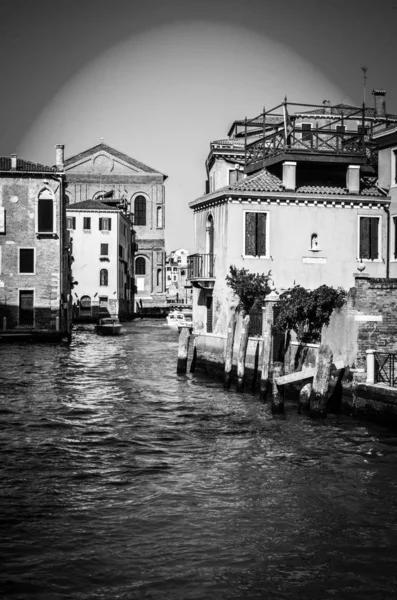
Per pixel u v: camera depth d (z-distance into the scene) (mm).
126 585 9625
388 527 11508
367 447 16141
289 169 28656
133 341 49125
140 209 98875
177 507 12367
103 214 74812
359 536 11164
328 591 9508
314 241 28672
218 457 15531
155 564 10203
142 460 15320
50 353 38812
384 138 29719
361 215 29125
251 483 13672
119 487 13445
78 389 25203
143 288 98188
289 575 9914
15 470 14531
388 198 29125
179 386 25766
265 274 28234
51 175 47250
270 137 30578
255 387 24078
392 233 29109
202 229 31344
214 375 27500
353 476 14078
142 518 11867
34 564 10188
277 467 14711
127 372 30297
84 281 74625
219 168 36000
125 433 17891
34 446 16516
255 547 10758
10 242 46875
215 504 12523
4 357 36188
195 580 9766
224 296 28219
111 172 98375
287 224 28453
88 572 9969
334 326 20359
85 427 18625
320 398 18688
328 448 16109
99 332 56375
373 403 18031
